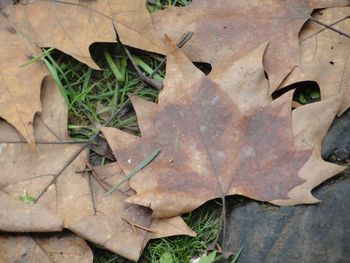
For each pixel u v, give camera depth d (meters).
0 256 0.63
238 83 0.65
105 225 0.64
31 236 0.64
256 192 0.64
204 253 0.65
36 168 0.65
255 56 0.66
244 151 0.64
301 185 0.63
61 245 0.64
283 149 0.64
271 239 0.64
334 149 0.66
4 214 0.63
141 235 0.64
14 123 0.64
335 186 0.64
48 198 0.65
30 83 0.66
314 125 0.64
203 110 0.65
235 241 0.64
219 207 0.66
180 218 0.64
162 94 0.65
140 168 0.64
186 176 0.64
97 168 0.66
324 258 0.63
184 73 0.65
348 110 0.66
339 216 0.63
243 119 0.65
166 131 0.65
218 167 0.64
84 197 0.65
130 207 0.65
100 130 0.66
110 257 0.65
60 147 0.66
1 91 0.65
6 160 0.65
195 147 0.65
